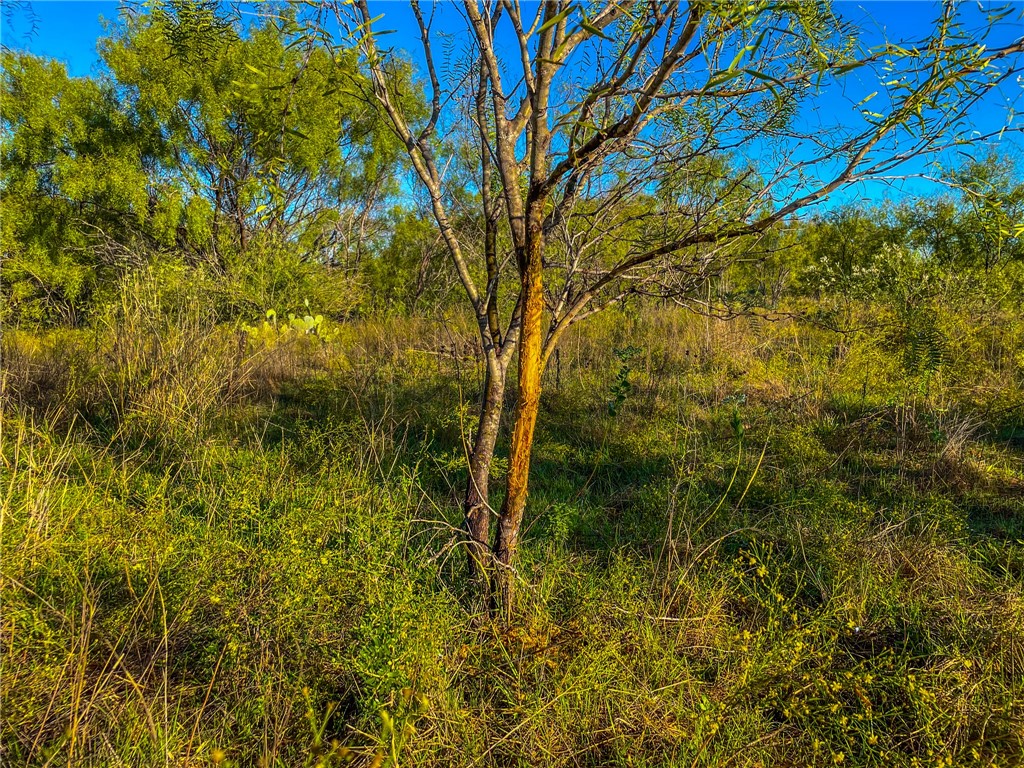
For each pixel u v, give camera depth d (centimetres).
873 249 1377
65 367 607
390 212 1697
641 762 206
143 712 211
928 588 307
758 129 253
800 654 248
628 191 286
